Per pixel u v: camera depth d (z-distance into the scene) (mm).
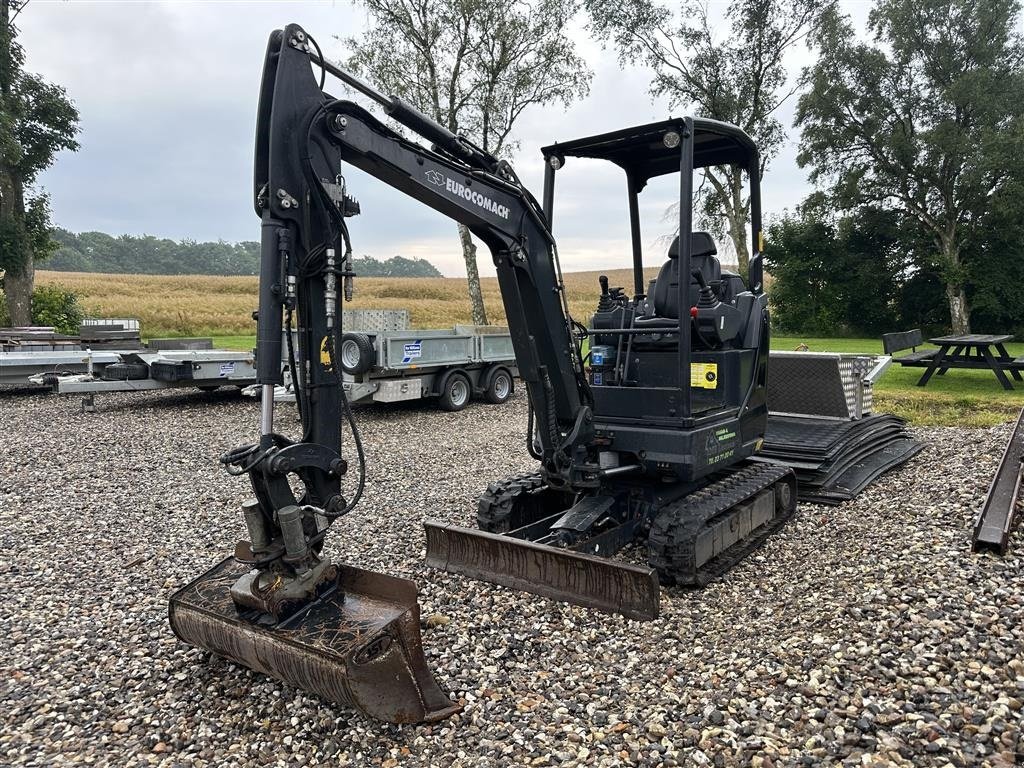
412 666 3055
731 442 4961
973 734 2738
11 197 19953
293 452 3117
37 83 19984
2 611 4234
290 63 3141
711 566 4566
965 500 5637
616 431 4680
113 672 3523
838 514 5789
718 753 2742
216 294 49969
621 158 5543
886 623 3645
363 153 3363
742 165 5578
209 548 5309
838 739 2773
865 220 28094
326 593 3250
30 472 7668
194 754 2875
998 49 24844
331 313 3275
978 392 12086
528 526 4836
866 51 25484
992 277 25047
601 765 2707
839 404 7625
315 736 2951
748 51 20250
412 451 8633
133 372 11547
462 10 17672
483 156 4051
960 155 24547
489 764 2744
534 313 4352
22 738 2980
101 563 5016
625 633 3785
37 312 22859
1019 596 3783
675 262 5121
